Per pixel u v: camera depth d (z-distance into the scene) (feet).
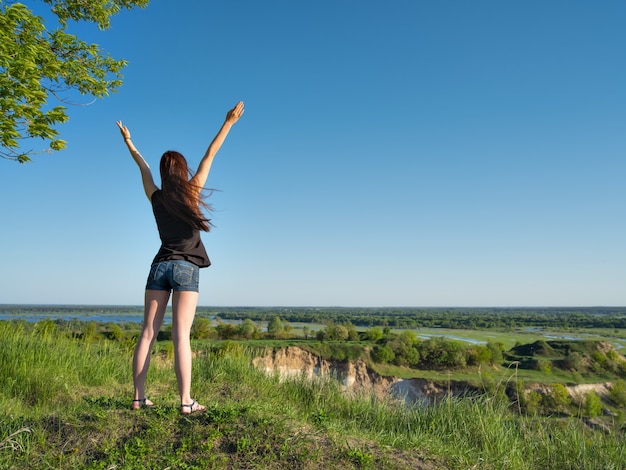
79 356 25.04
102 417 11.78
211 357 27.61
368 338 224.74
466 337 331.36
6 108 22.02
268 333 241.14
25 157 23.30
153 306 12.12
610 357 178.50
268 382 24.95
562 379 150.51
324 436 12.69
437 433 17.79
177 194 11.68
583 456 15.84
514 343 273.54
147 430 11.33
